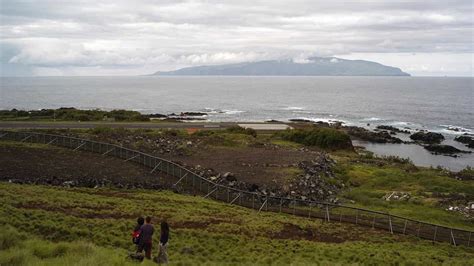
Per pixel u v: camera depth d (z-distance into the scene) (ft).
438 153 283.79
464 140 325.21
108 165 153.17
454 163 253.85
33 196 103.86
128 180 136.67
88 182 131.44
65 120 288.71
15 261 51.72
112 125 265.34
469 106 614.34
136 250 66.23
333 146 248.73
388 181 166.71
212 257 73.20
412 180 169.17
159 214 99.25
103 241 74.02
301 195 135.95
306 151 207.31
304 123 371.56
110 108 533.55
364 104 643.45
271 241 87.45
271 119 426.51
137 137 210.59
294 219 110.32
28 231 74.59
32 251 57.62
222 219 101.55
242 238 86.79
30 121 274.57
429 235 103.76
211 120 396.78
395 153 280.51
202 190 137.18
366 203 137.59
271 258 73.56
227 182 142.10
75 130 224.94
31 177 130.93
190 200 120.57
